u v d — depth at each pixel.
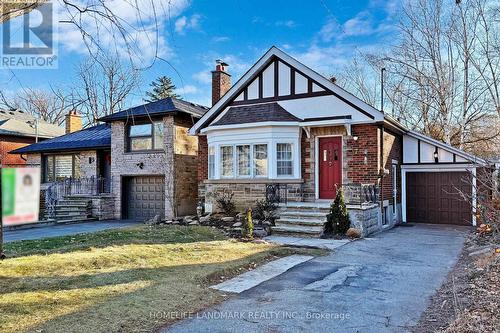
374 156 13.05
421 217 16.06
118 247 8.68
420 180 16.14
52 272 6.46
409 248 9.84
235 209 14.38
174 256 8.15
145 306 5.05
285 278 6.87
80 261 7.16
